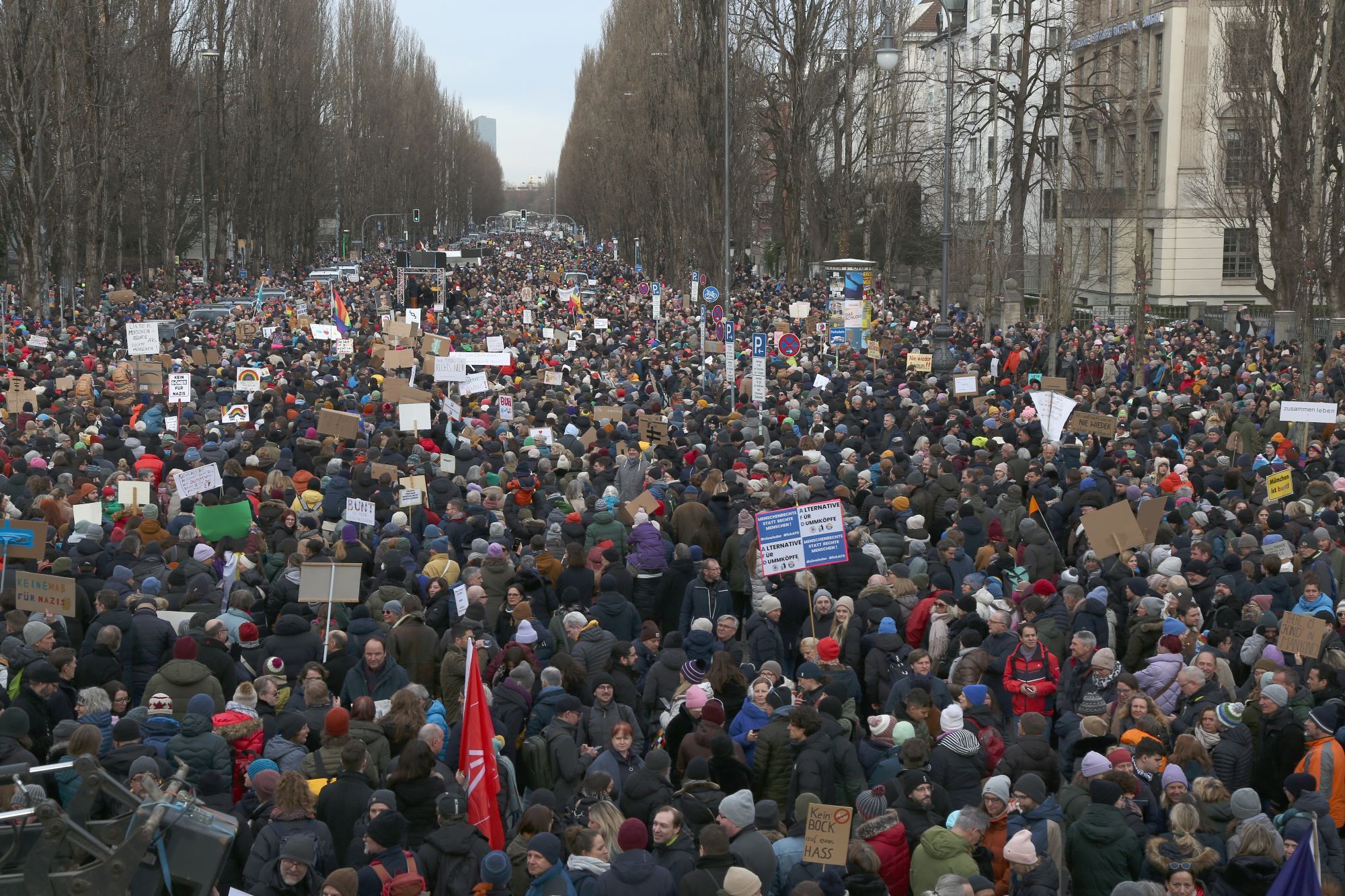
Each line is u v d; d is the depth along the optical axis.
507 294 75.06
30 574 11.74
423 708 10.02
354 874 7.13
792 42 65.75
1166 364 34.69
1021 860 8.13
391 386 24.39
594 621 11.56
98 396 26.08
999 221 54.69
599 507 15.61
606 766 9.49
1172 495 17.66
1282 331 39.00
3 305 41.56
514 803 9.46
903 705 10.83
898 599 13.04
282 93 87.38
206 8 77.44
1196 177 58.34
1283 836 8.58
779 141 67.44
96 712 9.61
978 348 38.84
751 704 10.48
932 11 97.38
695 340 40.44
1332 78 32.50
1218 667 11.41
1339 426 25.66
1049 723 11.70
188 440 20.41
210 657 11.23
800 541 12.94
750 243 80.56
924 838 8.31
